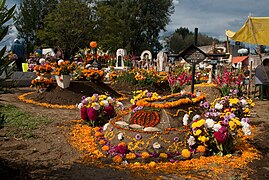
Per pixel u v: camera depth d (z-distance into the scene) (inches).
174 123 213.0
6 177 149.9
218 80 518.0
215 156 199.8
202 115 236.4
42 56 717.3
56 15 1617.9
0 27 124.7
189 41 2598.4
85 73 486.0
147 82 649.6
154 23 2066.9
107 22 1732.3
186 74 608.7
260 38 488.4
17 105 378.6
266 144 246.5
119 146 196.4
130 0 2031.3
